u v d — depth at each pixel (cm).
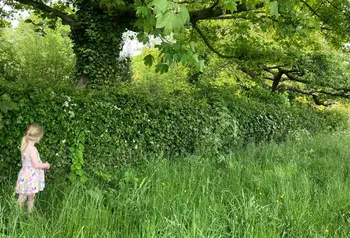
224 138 949
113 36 895
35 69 1248
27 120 542
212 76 1507
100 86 809
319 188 593
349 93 1647
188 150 856
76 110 605
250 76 1642
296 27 751
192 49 371
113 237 364
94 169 599
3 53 1305
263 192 548
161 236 365
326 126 1781
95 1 860
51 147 573
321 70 1529
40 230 349
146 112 746
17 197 468
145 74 1559
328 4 1034
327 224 453
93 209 402
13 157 537
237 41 1219
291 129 1360
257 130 1145
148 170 626
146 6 379
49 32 1527
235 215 429
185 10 268
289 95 1806
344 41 1129
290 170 661
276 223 434
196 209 429
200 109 891
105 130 656
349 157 927
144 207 449
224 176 629
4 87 533
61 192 482
